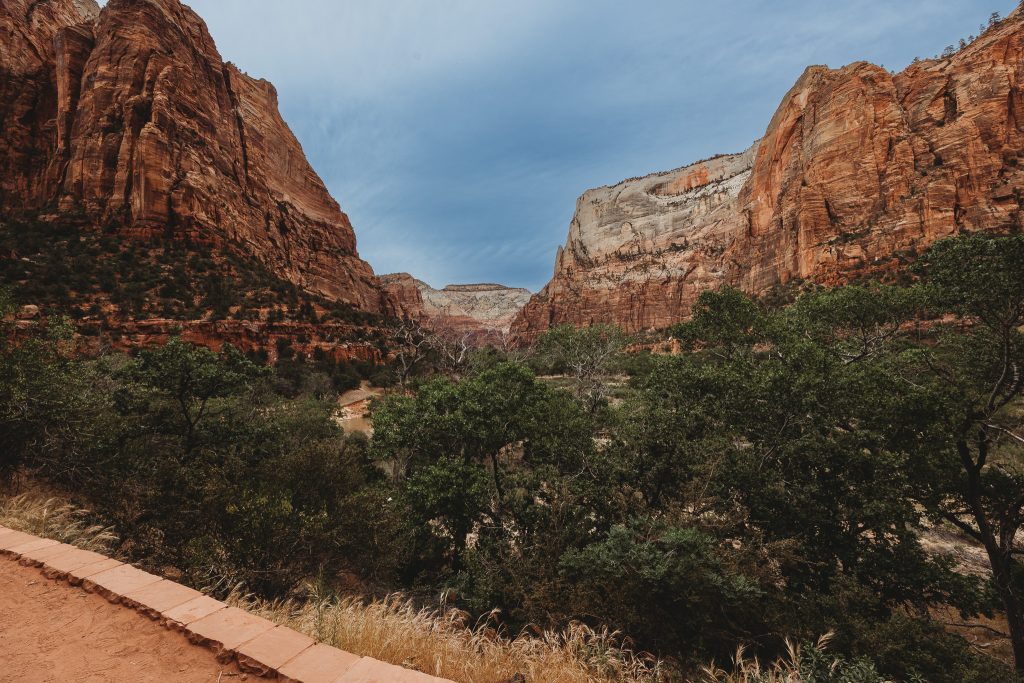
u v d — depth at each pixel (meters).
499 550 9.04
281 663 2.40
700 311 28.39
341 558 8.90
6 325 11.18
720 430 14.76
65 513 6.95
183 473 8.09
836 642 7.57
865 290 23.78
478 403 13.95
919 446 10.57
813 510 11.38
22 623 2.83
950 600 10.78
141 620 2.88
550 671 3.90
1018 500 10.07
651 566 7.39
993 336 10.98
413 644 3.82
